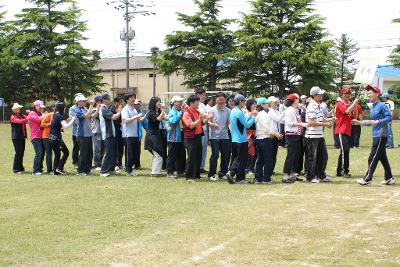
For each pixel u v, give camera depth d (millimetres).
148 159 16297
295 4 42469
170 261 5715
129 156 12398
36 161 12742
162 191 10094
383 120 10297
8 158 16672
